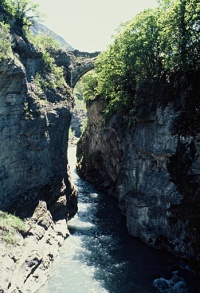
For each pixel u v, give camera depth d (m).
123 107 44.94
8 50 25.89
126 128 42.44
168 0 36.56
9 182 27.34
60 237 31.88
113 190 50.94
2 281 20.52
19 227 25.86
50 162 34.06
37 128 30.20
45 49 41.28
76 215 40.94
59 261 28.66
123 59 40.81
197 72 32.25
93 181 58.25
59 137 36.88
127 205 36.97
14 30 29.97
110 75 45.09
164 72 36.56
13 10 30.52
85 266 28.09
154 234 32.47
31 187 30.41
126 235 35.06
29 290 22.67
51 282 25.30
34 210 29.42
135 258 29.86
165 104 33.72
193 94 31.95
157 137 33.56
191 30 31.28
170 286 25.59
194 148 30.97
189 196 30.47
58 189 35.69
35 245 26.47
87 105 63.25
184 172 31.33
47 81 35.91
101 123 53.69
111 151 52.09
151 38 36.69
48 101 34.59
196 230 29.17
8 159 27.09
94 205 45.41
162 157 33.06
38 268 25.17
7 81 25.81
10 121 27.06
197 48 31.94
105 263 28.77
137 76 41.59
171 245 30.98
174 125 32.16
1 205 26.03
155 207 32.88
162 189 32.53
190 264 28.97
